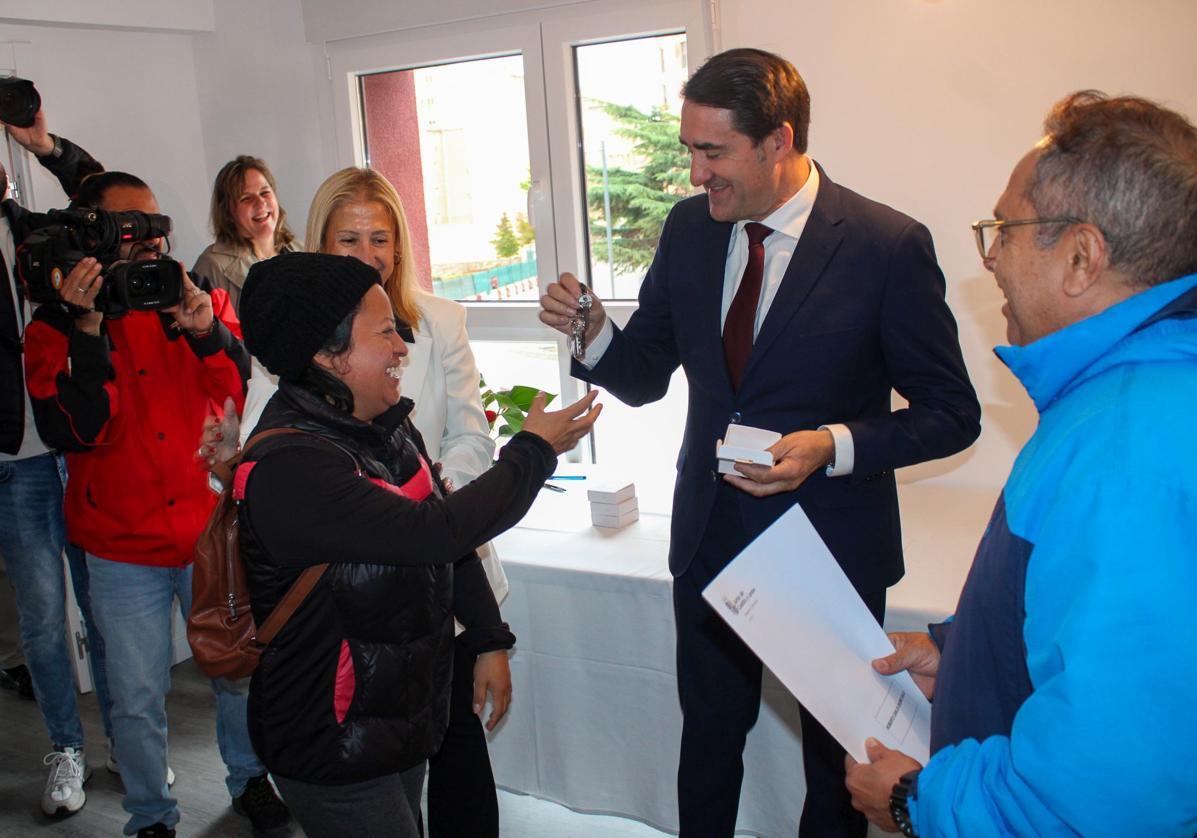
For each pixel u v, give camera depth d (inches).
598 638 95.0
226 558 57.6
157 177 144.6
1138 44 94.0
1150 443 32.7
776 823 91.1
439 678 60.6
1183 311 34.6
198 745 119.0
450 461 81.2
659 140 121.5
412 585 56.9
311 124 142.3
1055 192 36.5
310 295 54.2
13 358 99.0
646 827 99.6
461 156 135.3
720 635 76.2
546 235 129.6
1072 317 37.1
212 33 144.6
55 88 132.1
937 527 98.3
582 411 63.1
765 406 70.7
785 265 71.2
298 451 54.2
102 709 110.6
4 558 105.6
